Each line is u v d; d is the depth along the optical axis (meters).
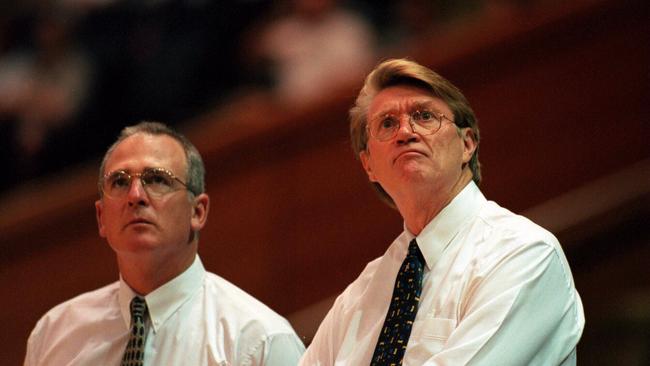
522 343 7.84
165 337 9.78
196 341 9.70
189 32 18.38
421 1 17.52
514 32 15.54
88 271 16.33
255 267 15.93
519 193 15.60
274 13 18.25
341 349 8.66
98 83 18.34
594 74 15.82
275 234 15.95
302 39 17.38
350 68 17.00
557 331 8.09
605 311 15.82
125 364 9.67
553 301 8.05
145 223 9.60
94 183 16.44
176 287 9.91
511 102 15.64
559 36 15.73
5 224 16.41
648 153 15.87
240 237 15.96
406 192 8.64
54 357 10.05
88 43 18.61
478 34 15.62
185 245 9.88
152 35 18.41
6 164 18.19
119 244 9.69
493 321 7.81
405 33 17.48
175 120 18.03
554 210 15.58
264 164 15.99
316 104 15.80
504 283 7.96
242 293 10.08
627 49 15.90
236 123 16.14
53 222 16.38
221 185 16.02
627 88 15.89
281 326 9.76
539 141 15.66
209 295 9.98
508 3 16.92
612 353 15.22
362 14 17.69
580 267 16.09
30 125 18.27
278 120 15.91
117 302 10.19
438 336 8.09
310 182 15.91
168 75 18.17
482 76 15.60
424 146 8.57
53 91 18.36
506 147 15.60
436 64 15.60
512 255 8.09
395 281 8.69
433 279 8.45
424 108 8.70
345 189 15.77
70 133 18.19
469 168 8.95
